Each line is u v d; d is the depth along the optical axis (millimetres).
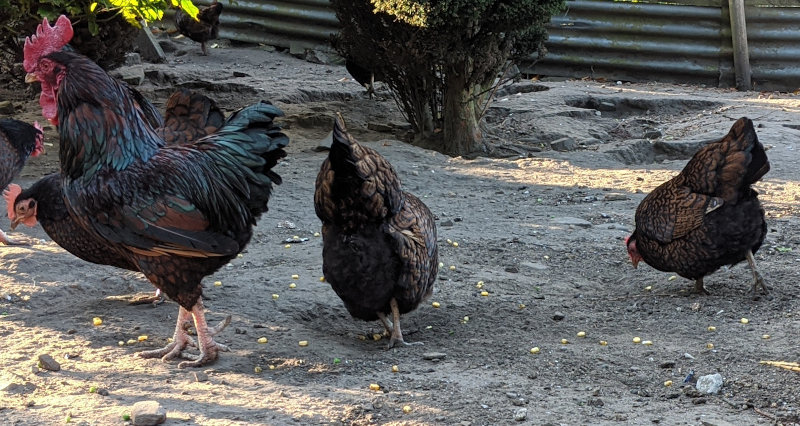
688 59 7875
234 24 9109
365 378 3123
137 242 3066
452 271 3809
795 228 4188
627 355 3256
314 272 3773
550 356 3252
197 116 3441
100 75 3066
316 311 3525
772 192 4641
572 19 8023
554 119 6438
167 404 2955
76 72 3051
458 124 5621
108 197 3045
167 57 8633
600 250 4043
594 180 4922
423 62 5383
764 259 3912
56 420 2875
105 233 3076
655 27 7855
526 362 3221
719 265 3602
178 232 3055
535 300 3625
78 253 3393
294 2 8766
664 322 3465
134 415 2859
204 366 3164
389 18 5250
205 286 3623
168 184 3061
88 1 4961
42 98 3119
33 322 3385
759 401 3035
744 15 7594
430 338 3369
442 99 5766
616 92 7277
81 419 2877
